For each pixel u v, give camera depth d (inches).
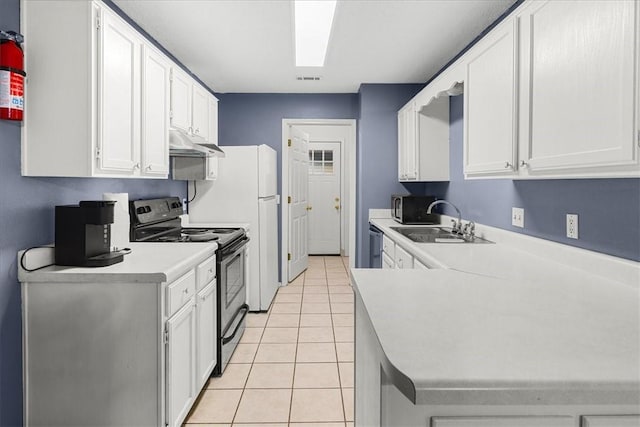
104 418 65.3
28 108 65.3
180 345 72.9
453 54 133.1
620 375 27.2
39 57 65.1
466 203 125.1
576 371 27.7
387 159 171.3
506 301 45.4
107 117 69.2
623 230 58.5
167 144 97.3
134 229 99.7
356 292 52.3
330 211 274.2
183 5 97.3
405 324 37.2
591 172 48.4
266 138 185.8
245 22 107.2
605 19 44.0
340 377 98.4
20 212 65.7
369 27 111.0
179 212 127.2
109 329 64.7
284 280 187.9
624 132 41.4
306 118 186.1
